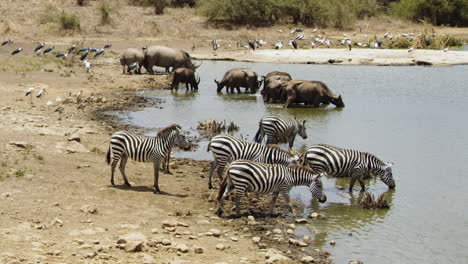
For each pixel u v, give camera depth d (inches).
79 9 2055.9
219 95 1041.5
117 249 349.4
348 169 514.3
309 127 774.5
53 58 1299.2
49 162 527.5
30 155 540.1
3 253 315.0
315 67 1417.3
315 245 400.2
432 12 2423.7
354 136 724.0
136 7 2262.6
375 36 1866.4
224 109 901.8
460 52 1588.3
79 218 399.5
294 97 932.0
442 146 676.1
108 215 414.0
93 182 489.1
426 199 505.0
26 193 437.1
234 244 386.3
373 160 520.4
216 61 1535.4
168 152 503.5
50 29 1780.3
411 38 1829.5
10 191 435.8
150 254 348.2
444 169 586.2
